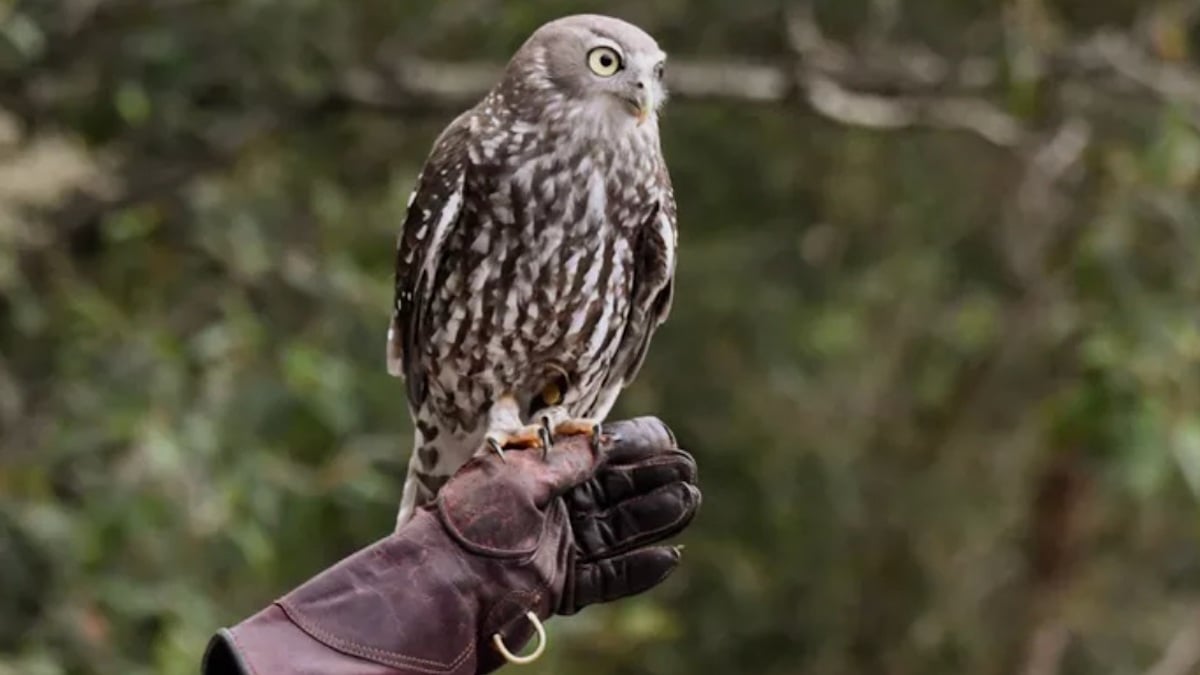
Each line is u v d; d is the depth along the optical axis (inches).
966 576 648.4
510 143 273.7
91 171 515.2
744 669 641.6
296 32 488.7
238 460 427.2
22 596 424.8
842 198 625.0
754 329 602.9
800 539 634.2
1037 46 506.6
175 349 442.0
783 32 557.9
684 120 583.5
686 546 616.7
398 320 289.7
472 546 239.3
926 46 582.9
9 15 448.1
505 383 285.3
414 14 538.9
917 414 647.1
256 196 514.3
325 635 228.2
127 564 433.1
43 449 440.5
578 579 253.0
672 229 282.7
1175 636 649.0
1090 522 629.6
